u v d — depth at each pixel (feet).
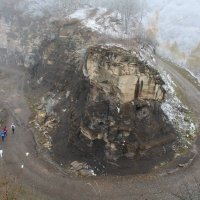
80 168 87.71
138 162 87.92
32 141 101.60
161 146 92.12
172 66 142.92
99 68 90.07
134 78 87.56
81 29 130.31
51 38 138.62
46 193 80.23
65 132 97.76
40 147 98.22
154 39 153.69
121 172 86.12
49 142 99.55
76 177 85.56
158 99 93.20
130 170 86.53
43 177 85.61
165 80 118.42
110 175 85.71
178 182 83.46
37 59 144.36
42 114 113.29
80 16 147.54
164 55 152.05
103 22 141.08
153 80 89.35
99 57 90.07
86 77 97.96
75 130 92.79
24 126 109.91
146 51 123.34
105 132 88.48
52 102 115.55
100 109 89.61
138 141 88.28
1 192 79.00
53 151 95.55
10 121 112.98
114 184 82.84
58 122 104.63
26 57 158.30
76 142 91.45
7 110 119.96
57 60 126.82
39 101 123.44
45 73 131.03
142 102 90.53
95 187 82.02
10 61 165.68
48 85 125.90
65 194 79.97
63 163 90.68
